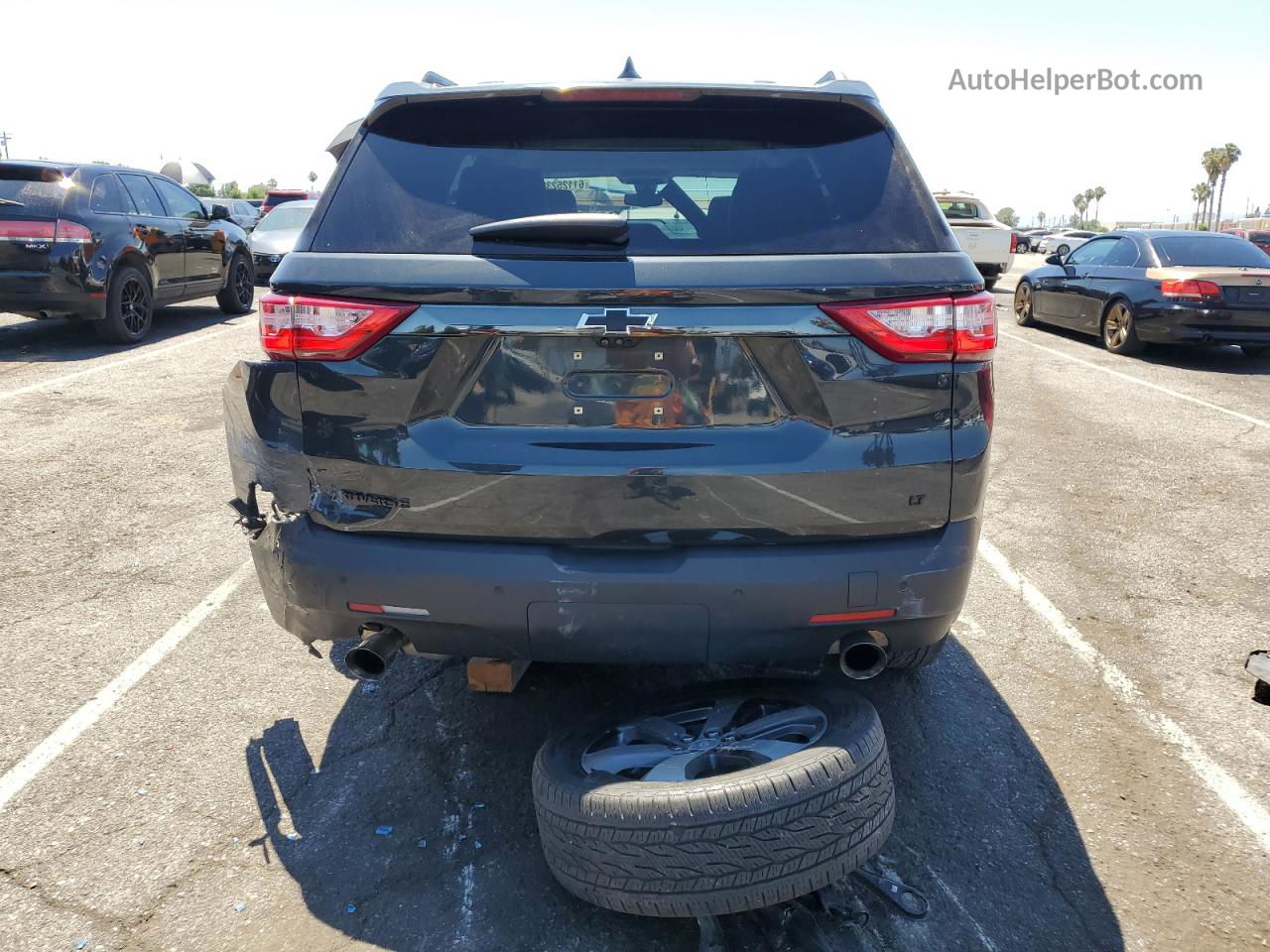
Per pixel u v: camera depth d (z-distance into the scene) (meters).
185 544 4.45
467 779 2.72
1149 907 2.25
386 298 2.13
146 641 3.53
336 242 2.21
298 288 2.18
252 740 2.91
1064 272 11.98
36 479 5.35
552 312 2.09
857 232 2.19
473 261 2.12
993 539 4.76
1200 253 10.43
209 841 2.45
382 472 2.20
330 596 2.26
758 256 2.12
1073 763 2.83
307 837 2.47
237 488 2.41
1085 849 2.45
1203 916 2.22
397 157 2.33
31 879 2.29
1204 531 4.94
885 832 2.10
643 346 2.10
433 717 3.05
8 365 8.38
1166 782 2.74
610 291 2.07
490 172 2.29
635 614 2.17
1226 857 2.43
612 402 2.12
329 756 2.83
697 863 1.92
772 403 2.13
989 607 3.95
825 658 2.32
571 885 2.07
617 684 3.22
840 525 2.17
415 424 2.17
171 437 6.20
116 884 2.29
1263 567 4.44
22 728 2.95
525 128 2.35
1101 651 3.57
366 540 2.24
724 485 2.13
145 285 9.69
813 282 2.09
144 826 2.50
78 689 3.18
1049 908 2.24
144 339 9.78
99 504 4.98
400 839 2.47
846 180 2.27
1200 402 8.23
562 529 2.16
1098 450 6.53
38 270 8.48
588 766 2.25
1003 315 14.62
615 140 2.33
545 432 2.14
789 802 1.94
